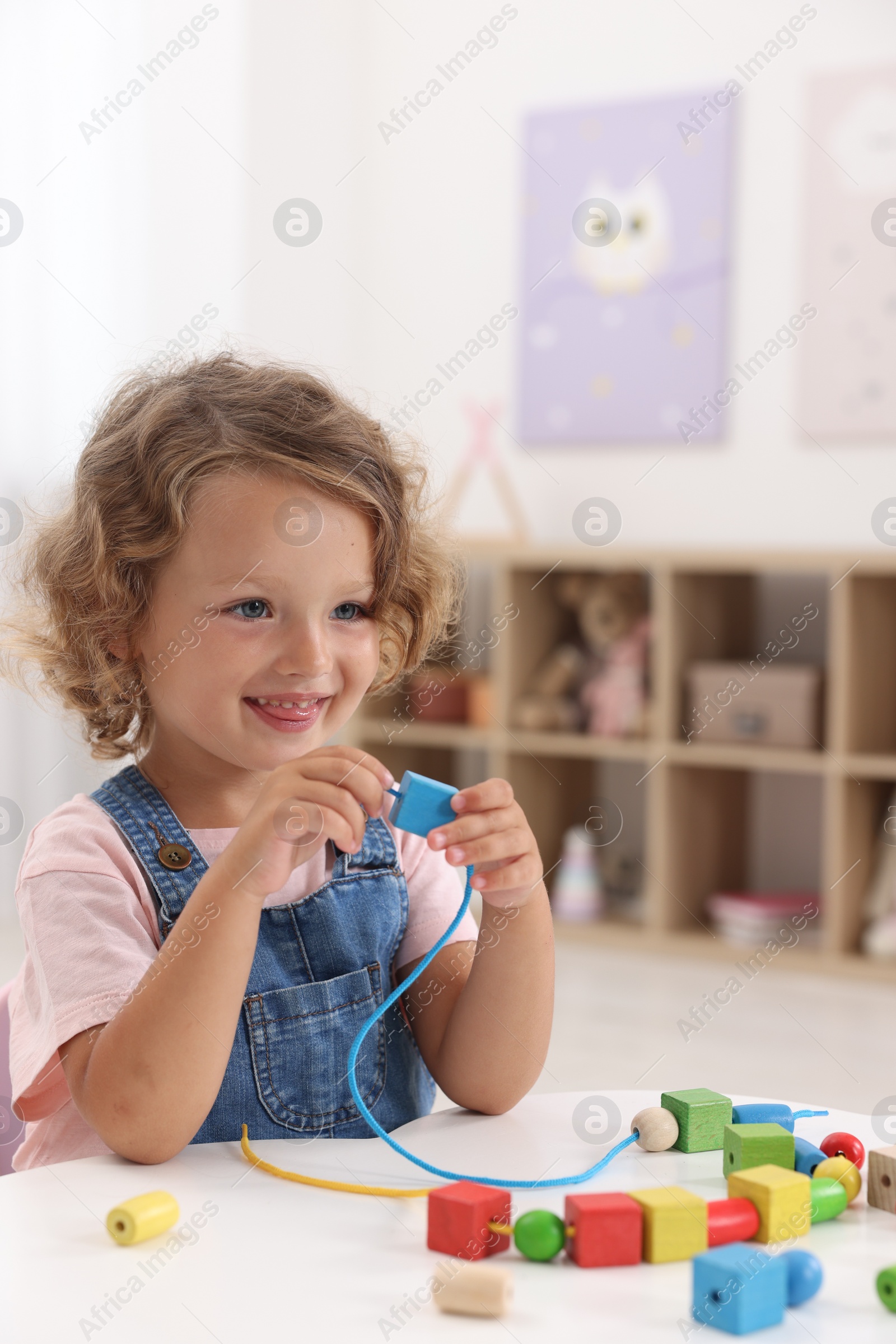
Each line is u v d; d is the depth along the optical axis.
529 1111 0.85
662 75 3.48
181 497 0.88
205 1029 0.74
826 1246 0.63
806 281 3.31
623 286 3.54
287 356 3.63
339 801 0.76
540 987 0.85
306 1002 0.90
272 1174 0.72
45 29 3.19
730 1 3.38
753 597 3.40
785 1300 0.55
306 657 0.88
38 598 1.08
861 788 2.99
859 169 3.24
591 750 3.23
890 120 3.20
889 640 3.11
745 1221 0.62
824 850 3.34
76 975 0.81
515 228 3.68
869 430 3.24
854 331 3.26
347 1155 0.76
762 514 3.38
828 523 3.30
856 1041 2.35
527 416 3.68
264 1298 0.56
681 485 3.48
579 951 3.13
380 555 0.95
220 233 3.50
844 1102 1.95
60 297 3.20
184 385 0.97
